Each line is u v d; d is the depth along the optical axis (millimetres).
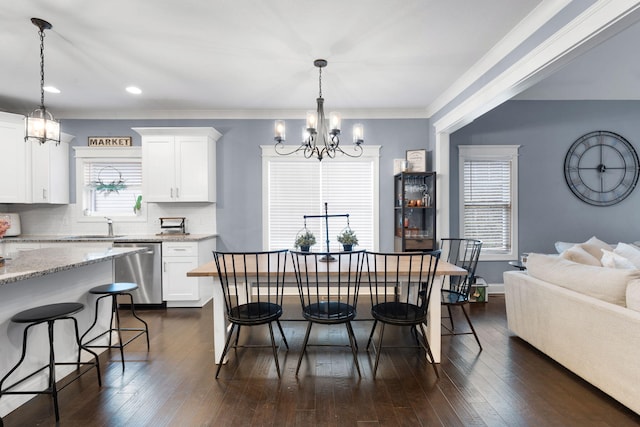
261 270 2352
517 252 4320
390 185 4324
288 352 2570
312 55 2746
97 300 2344
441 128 3824
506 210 4359
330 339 2830
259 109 4211
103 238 3752
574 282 2170
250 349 2623
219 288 2367
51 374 1738
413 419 1745
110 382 2131
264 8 2105
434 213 3865
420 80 3287
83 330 2420
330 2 2053
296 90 3537
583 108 4312
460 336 2885
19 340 1893
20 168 3773
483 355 2504
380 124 4305
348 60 2838
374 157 4305
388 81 3314
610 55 3348
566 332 2158
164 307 3783
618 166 4344
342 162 4328
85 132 4258
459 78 3232
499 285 4344
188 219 4301
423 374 2217
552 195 4332
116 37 2434
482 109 3033
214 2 2033
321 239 4352
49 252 2512
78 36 2410
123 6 2061
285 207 4340
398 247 4223
